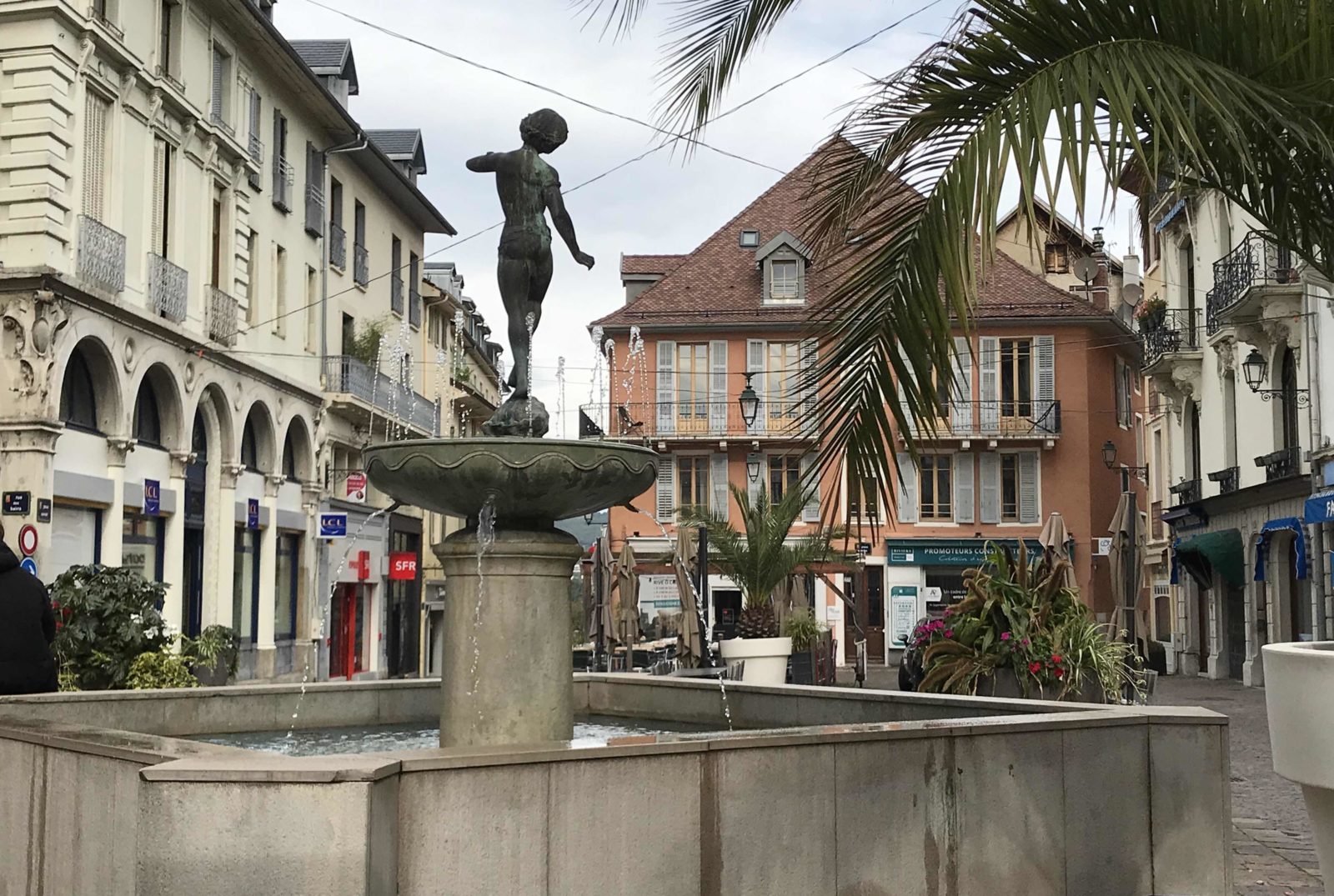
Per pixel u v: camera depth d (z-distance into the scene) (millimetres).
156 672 14422
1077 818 5945
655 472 7195
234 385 28531
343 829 4141
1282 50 5387
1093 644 11492
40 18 20953
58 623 14219
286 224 32500
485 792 4504
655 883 4828
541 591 6820
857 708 8500
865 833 5336
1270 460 28953
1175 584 37562
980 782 5680
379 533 39562
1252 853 8164
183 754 4598
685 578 17359
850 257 6125
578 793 4695
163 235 25625
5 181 20984
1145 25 5426
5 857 5352
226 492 28344
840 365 6301
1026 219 4883
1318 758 5148
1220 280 31047
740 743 5059
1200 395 35500
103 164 23078
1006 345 47062
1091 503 46469
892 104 5824
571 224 7434
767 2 7211
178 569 25656
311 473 33719
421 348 45562
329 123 35125
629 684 10875
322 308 35125
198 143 26969
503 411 7262
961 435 45969
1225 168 6172
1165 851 6160
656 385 46656
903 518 46250
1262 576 30172
